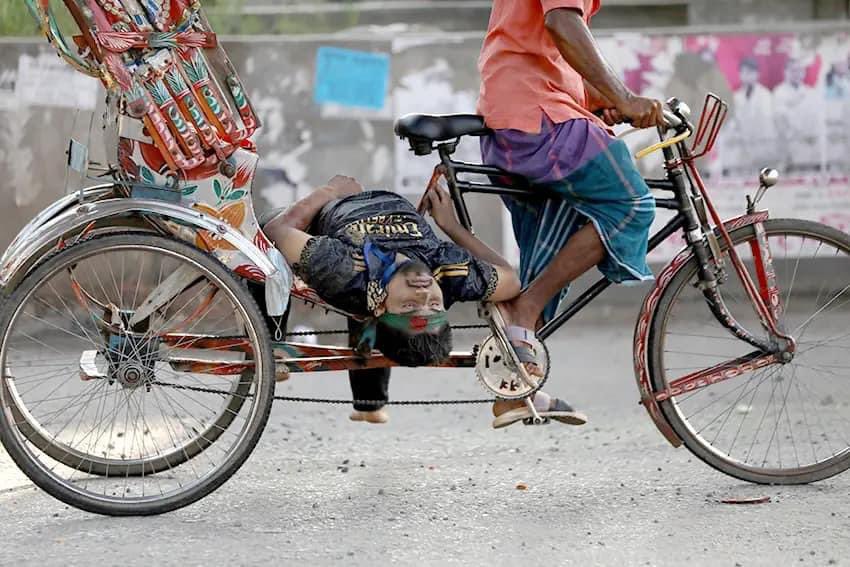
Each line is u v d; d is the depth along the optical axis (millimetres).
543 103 11828
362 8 34625
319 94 23250
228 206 11250
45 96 22422
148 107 10922
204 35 11039
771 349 12539
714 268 12336
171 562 10109
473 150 23484
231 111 11195
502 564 10125
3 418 10953
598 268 12133
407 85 23391
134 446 14094
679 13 34406
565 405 12164
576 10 11547
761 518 11375
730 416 16078
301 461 13805
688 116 12188
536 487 12586
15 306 10938
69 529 11031
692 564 10133
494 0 12383
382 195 11867
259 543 10633
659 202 12312
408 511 11680
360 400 12594
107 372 11578
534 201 12367
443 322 11547
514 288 11789
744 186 23797
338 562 10148
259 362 11359
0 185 22500
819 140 23703
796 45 23594
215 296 11883
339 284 11359
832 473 12469
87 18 10758
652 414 12367
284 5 33406
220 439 13484
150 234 11094
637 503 11922
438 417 16438
